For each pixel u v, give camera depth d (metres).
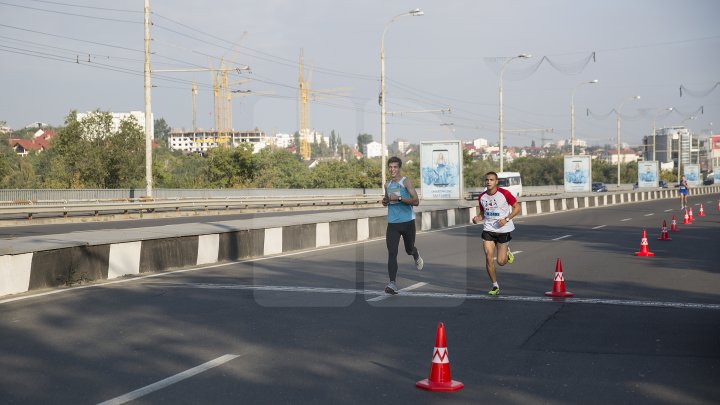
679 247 20.56
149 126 44.28
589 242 22.36
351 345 8.12
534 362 7.31
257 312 10.25
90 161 66.62
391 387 6.42
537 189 88.62
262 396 6.13
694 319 9.62
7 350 7.88
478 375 6.81
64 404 5.92
